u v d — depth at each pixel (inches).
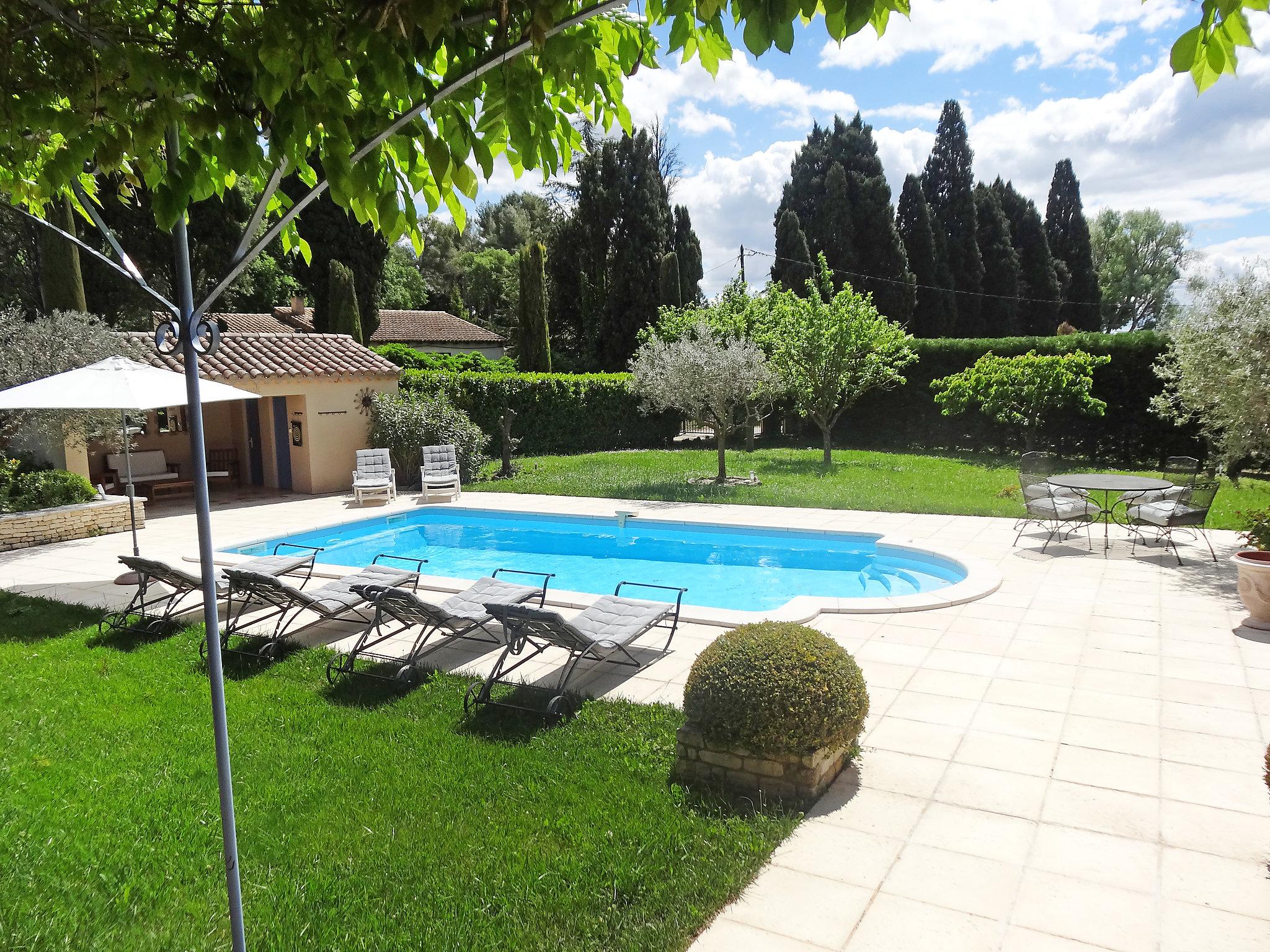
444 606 264.4
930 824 153.0
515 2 77.3
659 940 121.8
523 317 1074.7
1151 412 677.9
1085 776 169.9
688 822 153.9
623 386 927.7
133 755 188.9
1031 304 1523.1
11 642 275.7
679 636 273.0
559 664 247.9
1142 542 398.6
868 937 122.2
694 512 514.9
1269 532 290.8
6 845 152.9
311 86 79.4
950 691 217.5
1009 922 124.7
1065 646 251.8
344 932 126.7
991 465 709.3
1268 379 323.3
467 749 189.0
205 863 146.0
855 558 432.1
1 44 92.2
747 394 633.0
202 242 969.5
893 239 1323.8
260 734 199.8
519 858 144.3
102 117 98.9
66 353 449.7
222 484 707.4
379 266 1127.0
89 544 456.1
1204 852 142.3
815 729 157.6
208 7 89.9
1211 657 238.5
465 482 667.4
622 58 98.0
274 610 313.3
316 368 625.0
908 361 773.9
